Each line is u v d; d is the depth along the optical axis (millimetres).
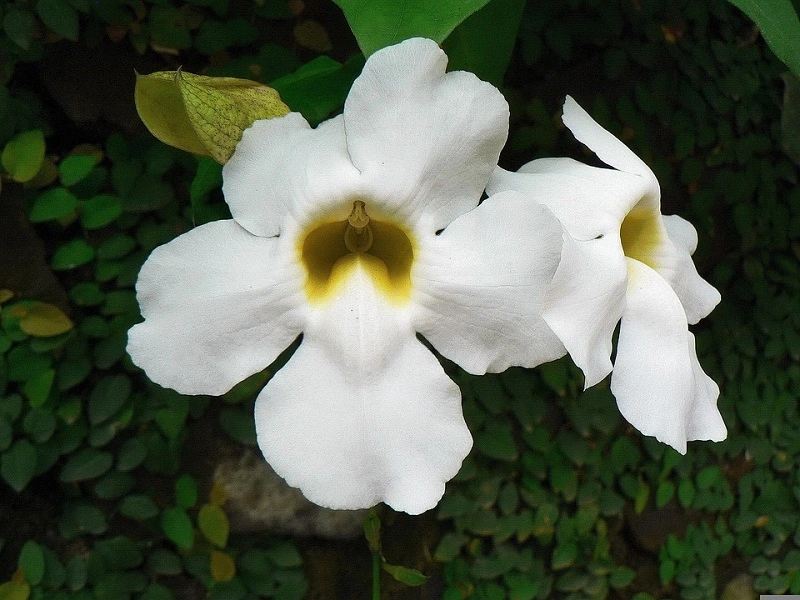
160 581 280
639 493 365
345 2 169
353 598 300
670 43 335
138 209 259
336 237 185
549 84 311
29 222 249
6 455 249
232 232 164
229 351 162
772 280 390
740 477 404
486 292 162
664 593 381
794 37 195
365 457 160
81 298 257
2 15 237
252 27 265
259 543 290
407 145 163
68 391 258
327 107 201
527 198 162
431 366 165
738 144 364
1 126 244
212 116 164
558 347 162
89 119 255
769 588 412
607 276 176
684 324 188
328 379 164
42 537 263
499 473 328
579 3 309
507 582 335
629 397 181
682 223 224
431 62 160
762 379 399
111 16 251
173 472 271
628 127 327
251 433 277
